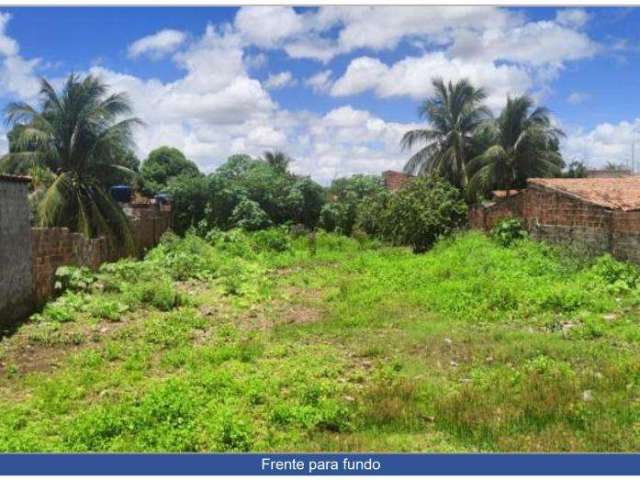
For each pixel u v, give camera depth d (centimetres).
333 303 1536
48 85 2353
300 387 833
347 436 693
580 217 1923
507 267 1784
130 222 2345
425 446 666
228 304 1545
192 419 716
